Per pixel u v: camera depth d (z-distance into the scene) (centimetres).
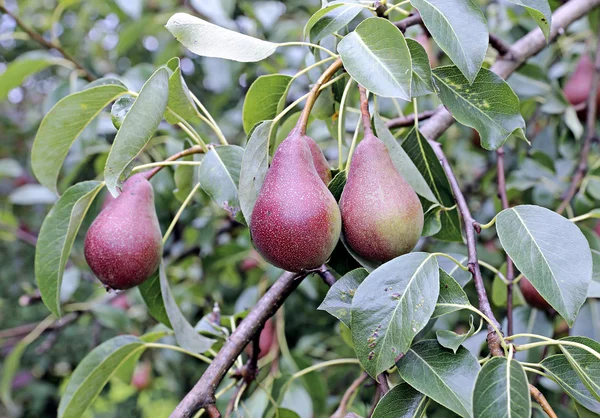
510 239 53
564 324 85
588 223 85
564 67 106
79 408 66
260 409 78
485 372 47
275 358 94
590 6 81
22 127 176
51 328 106
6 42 183
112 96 63
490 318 50
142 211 61
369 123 55
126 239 60
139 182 62
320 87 56
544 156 90
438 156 65
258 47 56
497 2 104
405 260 52
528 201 96
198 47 57
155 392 171
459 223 64
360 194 53
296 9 132
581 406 54
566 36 107
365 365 50
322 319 119
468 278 65
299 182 52
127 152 54
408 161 59
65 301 108
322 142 106
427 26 54
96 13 167
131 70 95
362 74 52
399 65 52
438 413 89
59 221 64
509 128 58
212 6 103
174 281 130
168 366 146
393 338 50
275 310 62
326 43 67
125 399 185
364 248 53
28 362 192
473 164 118
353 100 90
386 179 54
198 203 99
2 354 190
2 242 196
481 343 72
